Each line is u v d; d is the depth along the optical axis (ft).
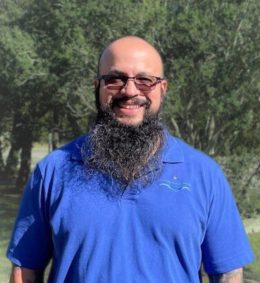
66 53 52.54
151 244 7.77
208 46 49.90
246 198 57.16
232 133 57.52
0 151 109.29
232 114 52.90
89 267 7.73
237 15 50.08
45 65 61.57
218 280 8.21
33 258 8.41
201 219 7.92
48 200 8.18
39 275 8.56
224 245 8.11
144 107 8.45
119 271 7.68
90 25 53.57
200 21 49.78
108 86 8.46
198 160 8.20
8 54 61.98
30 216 8.35
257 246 50.29
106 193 7.89
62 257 7.91
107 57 8.54
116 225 7.78
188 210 7.82
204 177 8.08
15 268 8.50
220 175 8.24
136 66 8.39
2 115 94.32
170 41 50.98
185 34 49.85
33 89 75.51
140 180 7.89
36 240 8.37
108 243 7.77
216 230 8.07
